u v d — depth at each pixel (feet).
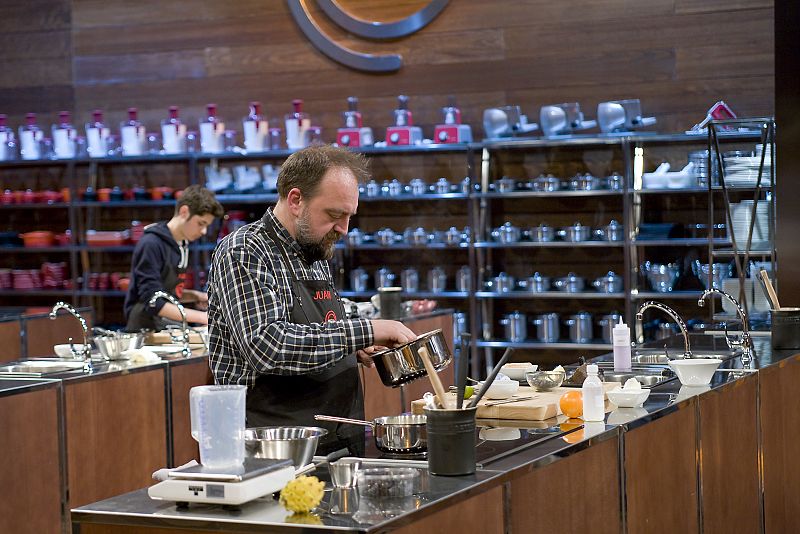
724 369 14.17
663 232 25.17
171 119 29.04
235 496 7.32
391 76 28.27
